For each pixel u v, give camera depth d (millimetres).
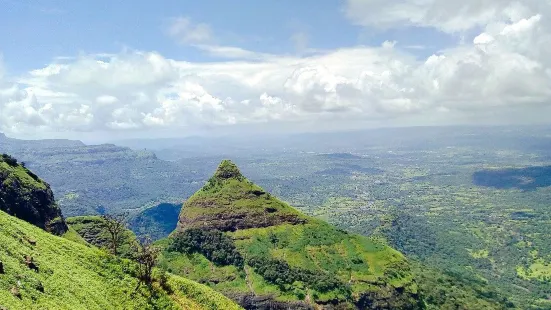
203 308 124250
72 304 81250
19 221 108062
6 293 68625
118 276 108750
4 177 173500
